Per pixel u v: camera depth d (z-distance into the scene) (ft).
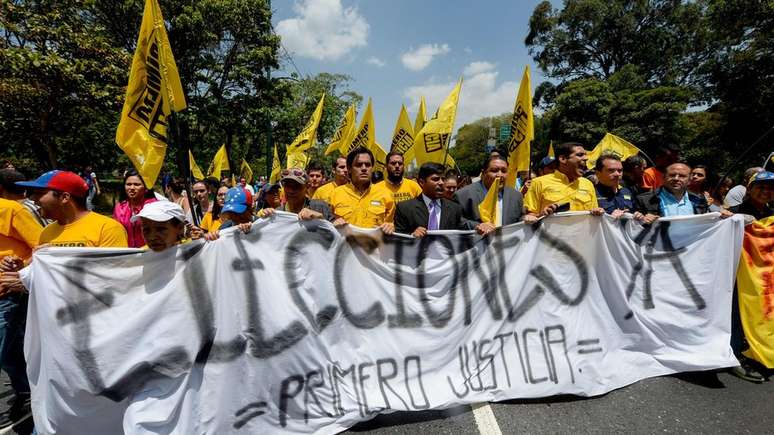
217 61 62.59
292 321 9.09
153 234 8.35
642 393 10.04
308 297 9.41
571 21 108.37
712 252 11.51
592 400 9.81
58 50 35.53
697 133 83.41
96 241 9.00
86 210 9.37
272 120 69.41
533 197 12.86
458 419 9.11
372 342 9.80
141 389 8.18
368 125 22.45
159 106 9.21
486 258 10.58
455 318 10.25
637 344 11.05
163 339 8.32
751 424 8.86
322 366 9.23
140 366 8.18
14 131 41.57
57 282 8.03
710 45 101.81
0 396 10.84
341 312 9.70
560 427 8.76
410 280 10.22
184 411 8.25
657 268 11.39
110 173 90.33
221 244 8.92
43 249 8.02
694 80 104.73
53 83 34.65
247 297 8.95
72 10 36.81
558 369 10.18
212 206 18.19
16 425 9.53
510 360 10.22
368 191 13.56
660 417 9.10
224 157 30.53
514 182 12.14
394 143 20.97
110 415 8.20
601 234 11.05
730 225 11.44
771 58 64.44
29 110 38.75
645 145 82.64
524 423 8.91
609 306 11.09
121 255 8.30
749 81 69.10
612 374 10.38
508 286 10.57
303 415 8.87
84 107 41.11
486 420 9.04
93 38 36.94
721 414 9.21
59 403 8.00
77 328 8.04
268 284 9.13
